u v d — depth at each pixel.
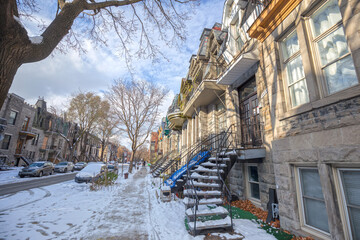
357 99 2.97
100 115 32.38
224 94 9.47
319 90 3.79
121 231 4.31
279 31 5.03
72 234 4.09
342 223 3.21
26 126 26.98
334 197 3.30
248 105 7.58
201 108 11.69
